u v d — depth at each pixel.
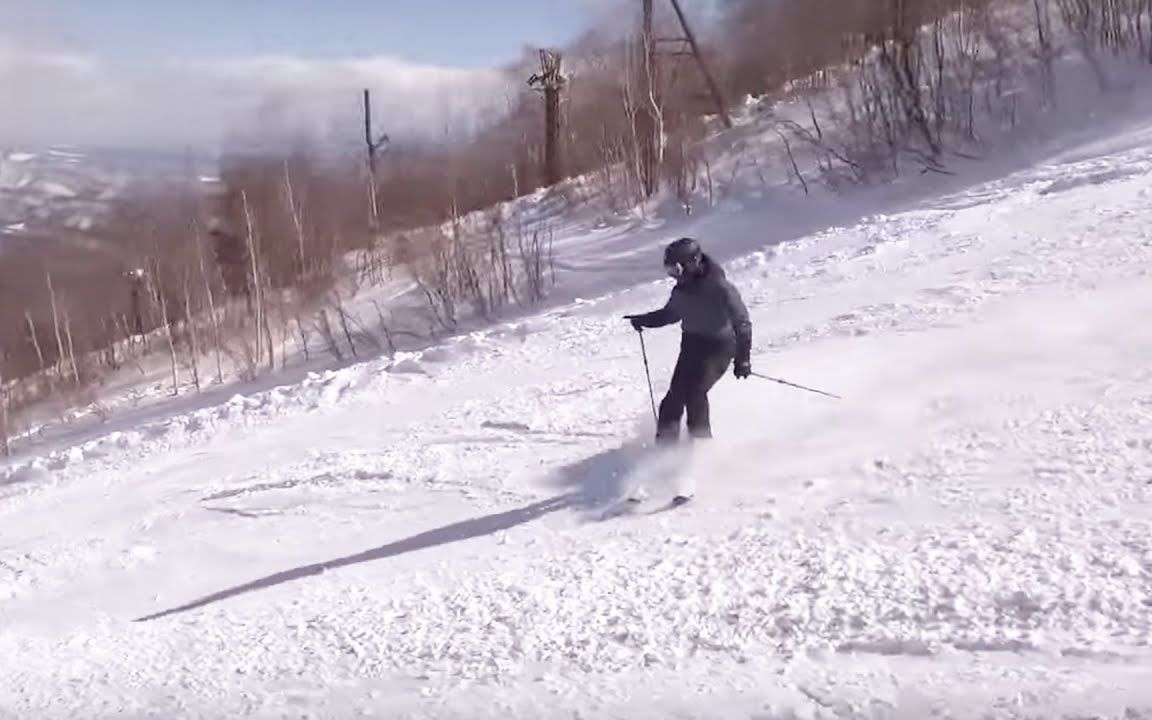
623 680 4.24
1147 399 6.05
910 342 8.12
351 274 22.92
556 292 17.61
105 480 11.05
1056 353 7.09
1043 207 11.39
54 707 5.02
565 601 5.13
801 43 25.41
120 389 20.98
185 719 4.58
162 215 25.16
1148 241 8.95
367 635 5.23
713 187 20.58
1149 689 3.43
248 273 21.66
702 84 25.72
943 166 16.94
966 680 3.74
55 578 7.68
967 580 4.45
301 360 18.72
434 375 12.18
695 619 4.67
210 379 19.72
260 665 5.11
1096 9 18.36
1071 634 3.92
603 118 26.19
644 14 23.12
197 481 9.65
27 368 23.78
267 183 23.66
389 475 8.19
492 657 4.68
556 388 9.74
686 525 5.84
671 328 11.34
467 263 18.52
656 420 7.59
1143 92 16.25
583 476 7.22
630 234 19.92
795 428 6.95
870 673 3.94
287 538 7.39
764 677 4.05
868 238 12.67
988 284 9.06
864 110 19.59
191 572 7.18
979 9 20.27
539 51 30.80
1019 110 17.41
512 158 31.88
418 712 4.23
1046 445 5.76
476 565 5.97
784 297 10.83
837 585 4.67
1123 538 4.56
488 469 7.83
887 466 5.99
